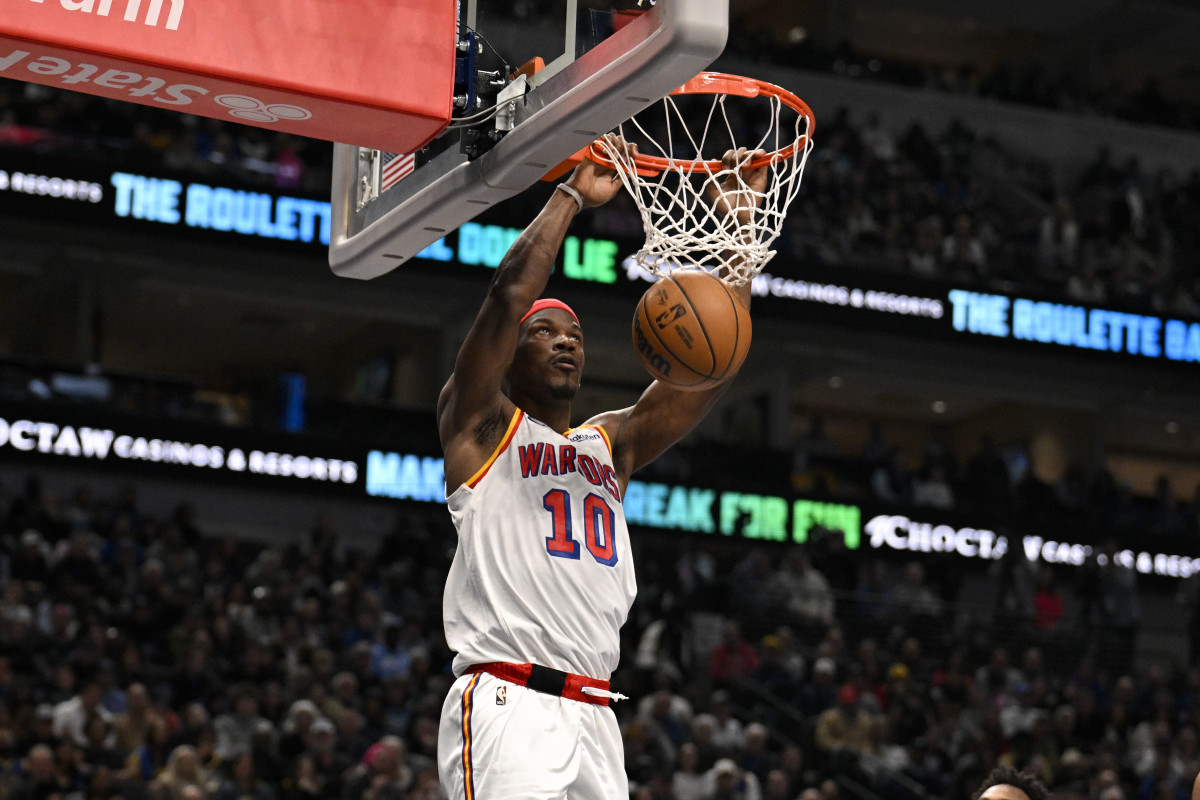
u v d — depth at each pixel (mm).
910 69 27109
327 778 11133
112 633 12727
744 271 3783
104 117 18797
